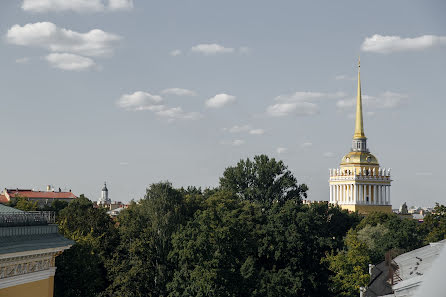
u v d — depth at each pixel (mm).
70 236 102750
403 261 77625
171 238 114062
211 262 101875
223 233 106188
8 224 60906
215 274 98938
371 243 165500
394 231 165375
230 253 107938
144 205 121875
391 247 151625
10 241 59125
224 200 156750
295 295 119188
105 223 122375
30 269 62031
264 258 127125
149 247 114188
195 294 101562
